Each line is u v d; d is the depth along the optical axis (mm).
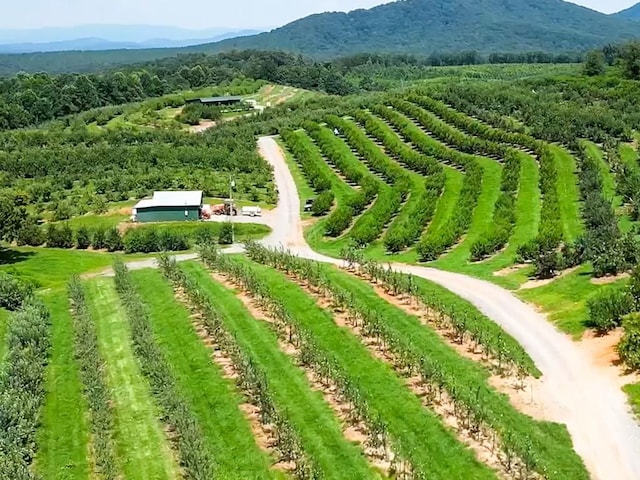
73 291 61281
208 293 58281
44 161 128125
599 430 34500
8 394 40344
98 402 40344
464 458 33031
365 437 35500
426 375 39469
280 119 160750
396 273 58656
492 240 71875
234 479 33438
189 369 45156
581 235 67625
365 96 179750
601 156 106312
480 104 148250
